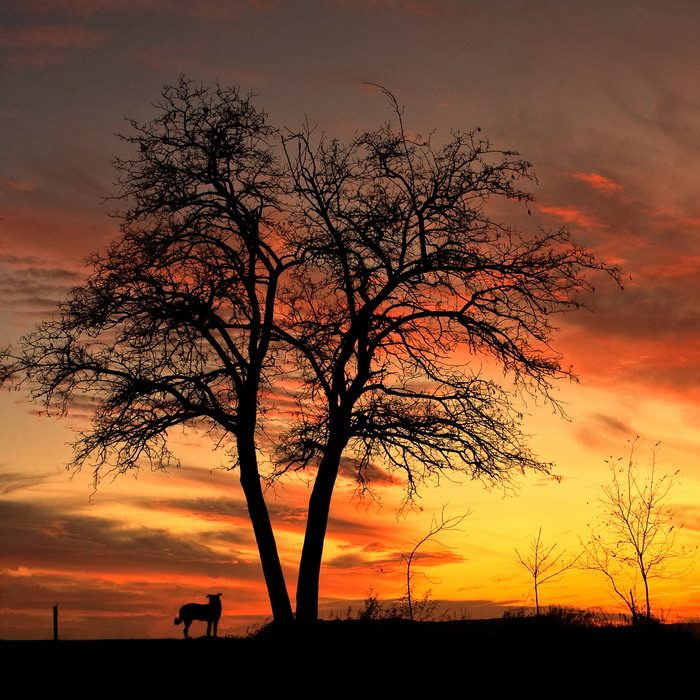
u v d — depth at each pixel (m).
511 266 19.92
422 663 15.27
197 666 15.12
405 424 20.09
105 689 13.89
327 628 17.59
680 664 14.70
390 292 20.28
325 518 19.56
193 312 19.84
